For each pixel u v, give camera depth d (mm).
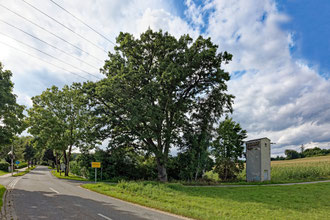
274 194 19375
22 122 23109
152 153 29953
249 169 38250
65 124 39219
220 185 28172
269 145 38500
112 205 11094
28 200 11977
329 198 17844
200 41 28875
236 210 11266
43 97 40625
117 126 30766
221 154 42719
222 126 43844
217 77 28328
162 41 30078
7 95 21281
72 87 41031
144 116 25953
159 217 8844
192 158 31344
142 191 16094
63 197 13250
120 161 35938
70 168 53812
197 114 32375
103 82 28469
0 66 21781
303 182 34438
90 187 19141
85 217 8320
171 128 29750
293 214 11125
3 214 8609
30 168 72625
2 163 51656
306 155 117125
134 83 28922
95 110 29109
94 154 36156
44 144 41188
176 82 27266
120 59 30844
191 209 10703
